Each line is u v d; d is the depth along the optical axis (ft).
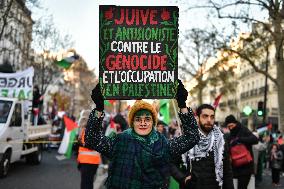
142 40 14.87
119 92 14.76
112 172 13.67
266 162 72.84
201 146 18.04
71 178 48.26
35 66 147.23
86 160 29.07
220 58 90.38
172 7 14.94
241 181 29.12
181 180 17.83
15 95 54.54
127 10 14.88
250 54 90.17
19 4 99.35
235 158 28.96
